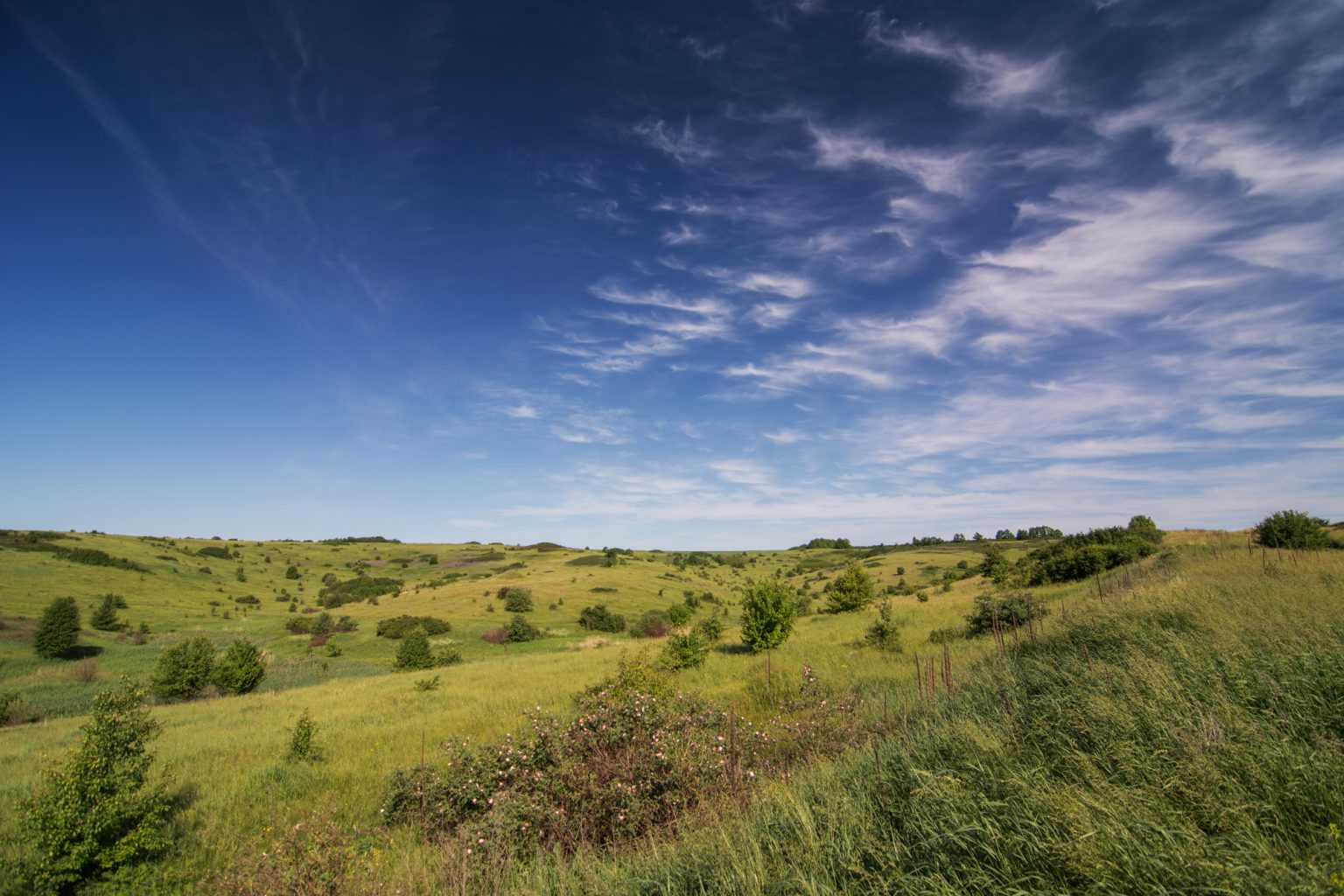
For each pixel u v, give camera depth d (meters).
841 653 18.80
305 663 45.88
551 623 68.12
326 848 6.16
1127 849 2.84
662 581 100.19
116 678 38.38
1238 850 2.71
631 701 8.29
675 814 6.12
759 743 8.27
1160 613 9.98
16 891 7.07
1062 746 4.45
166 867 7.74
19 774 13.72
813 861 3.55
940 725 6.12
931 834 3.49
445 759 10.44
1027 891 2.77
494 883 5.13
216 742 15.47
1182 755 3.72
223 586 90.56
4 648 43.69
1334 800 3.02
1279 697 4.64
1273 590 10.60
